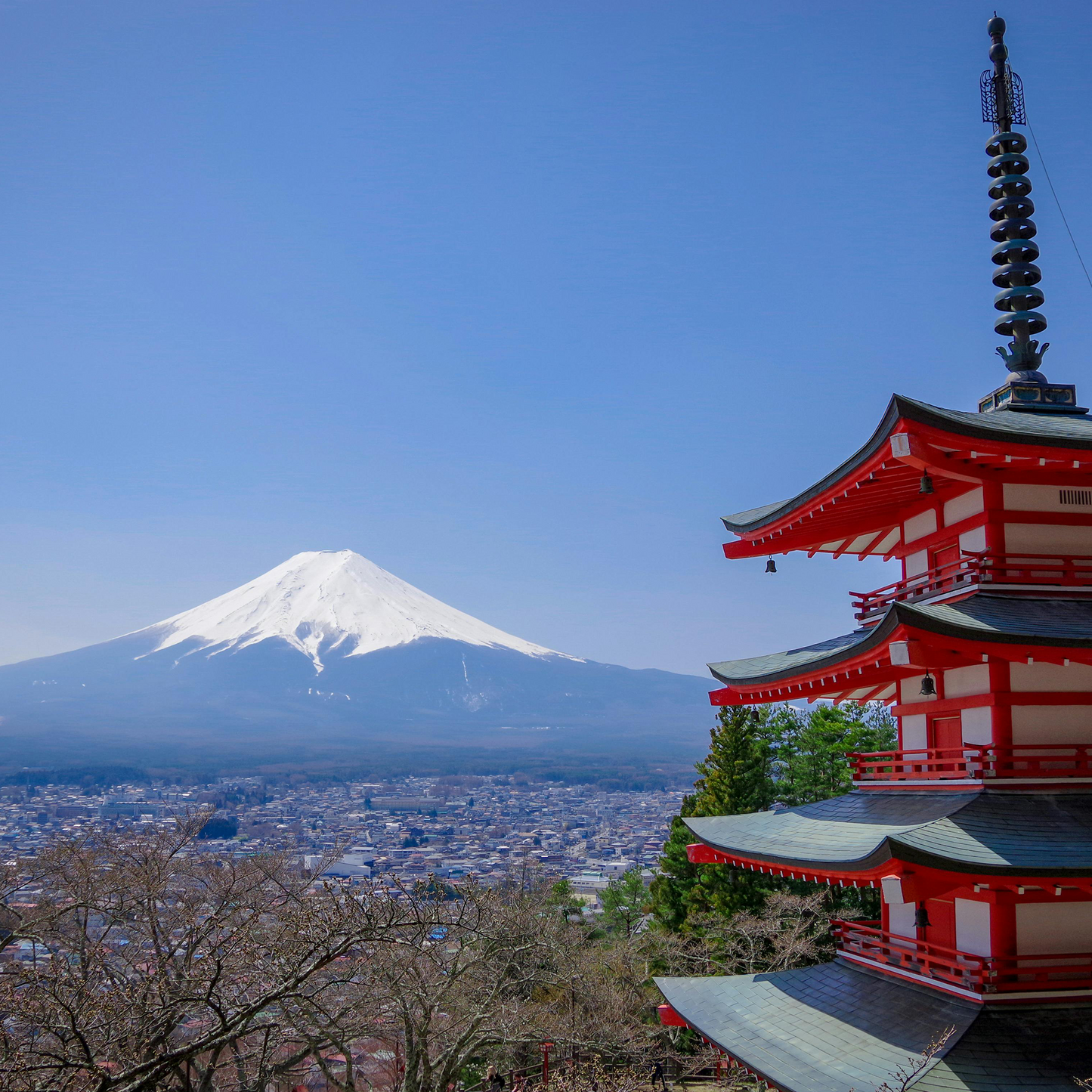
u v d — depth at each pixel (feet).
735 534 87.25
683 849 189.37
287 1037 87.35
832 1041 63.36
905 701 75.61
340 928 60.03
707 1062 126.00
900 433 61.52
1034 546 66.69
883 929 74.38
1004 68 80.38
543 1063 114.42
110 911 101.60
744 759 184.24
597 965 135.74
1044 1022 57.88
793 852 67.77
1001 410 76.48
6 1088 50.98
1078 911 61.46
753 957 142.72
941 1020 59.98
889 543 85.66
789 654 82.48
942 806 64.18
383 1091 107.34
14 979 61.52
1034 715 63.93
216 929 80.84
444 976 102.53
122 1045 62.44
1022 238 78.48
